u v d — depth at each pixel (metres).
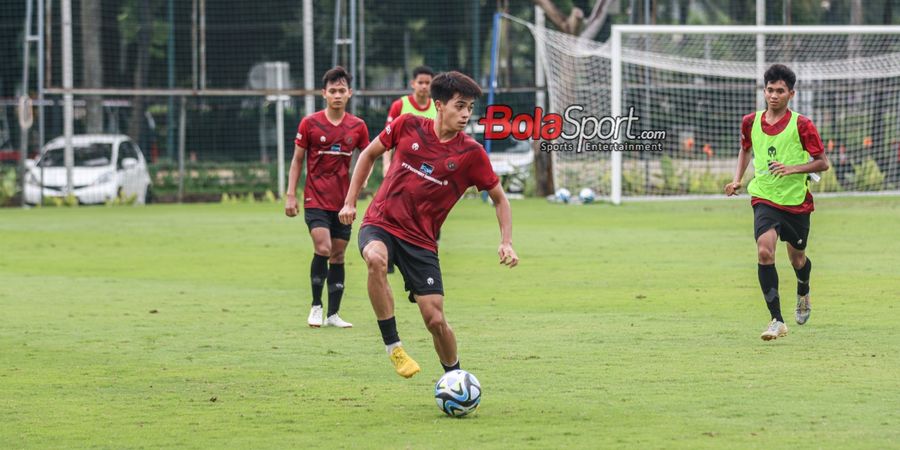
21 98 93.81
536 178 102.00
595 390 24.08
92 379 25.89
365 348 29.86
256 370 26.86
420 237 23.11
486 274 46.09
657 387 24.28
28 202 97.62
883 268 45.91
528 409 22.38
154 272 48.47
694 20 123.94
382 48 128.25
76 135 108.44
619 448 19.36
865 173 97.38
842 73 93.44
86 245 61.03
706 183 97.31
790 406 22.31
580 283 42.94
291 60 128.12
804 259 31.97
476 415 21.97
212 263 51.78
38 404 23.34
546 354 28.36
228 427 21.27
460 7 128.25
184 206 95.06
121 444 20.09
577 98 95.62
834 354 27.91
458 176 23.06
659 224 70.19
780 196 30.91
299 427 21.19
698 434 20.19
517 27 126.94
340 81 34.28
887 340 29.81
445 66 129.25
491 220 74.94
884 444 19.36
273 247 59.19
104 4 122.31
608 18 119.88
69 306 38.16
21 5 122.75
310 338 31.52
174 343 30.75
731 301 37.62
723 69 94.94
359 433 20.67
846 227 64.94
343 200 34.06
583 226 69.25
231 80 128.50
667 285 41.97
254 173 105.94
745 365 26.61
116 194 98.38
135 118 117.25
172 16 116.06
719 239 60.09
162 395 24.14
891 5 116.38
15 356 28.86
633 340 30.33
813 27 86.12
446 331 22.62
